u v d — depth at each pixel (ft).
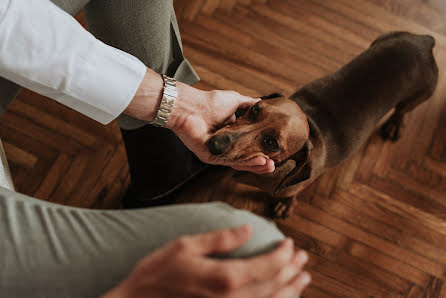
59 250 1.99
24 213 2.22
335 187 7.54
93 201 6.89
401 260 7.20
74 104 3.46
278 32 8.48
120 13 4.19
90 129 7.27
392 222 7.41
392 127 7.88
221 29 8.32
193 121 4.08
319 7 8.76
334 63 8.39
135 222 2.06
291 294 1.84
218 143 4.28
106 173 7.07
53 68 3.02
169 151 5.77
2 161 3.59
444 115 8.21
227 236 1.75
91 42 3.10
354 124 6.41
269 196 7.36
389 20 8.80
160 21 4.36
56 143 7.08
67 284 1.90
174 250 1.68
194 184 7.23
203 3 8.44
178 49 4.95
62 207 2.40
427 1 8.91
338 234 7.24
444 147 8.00
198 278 1.63
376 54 6.54
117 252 1.95
